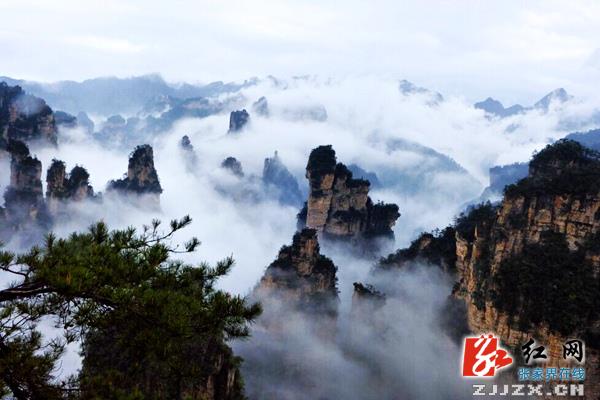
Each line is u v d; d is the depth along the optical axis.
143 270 15.43
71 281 13.34
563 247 50.44
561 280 47.84
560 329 45.56
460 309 61.47
